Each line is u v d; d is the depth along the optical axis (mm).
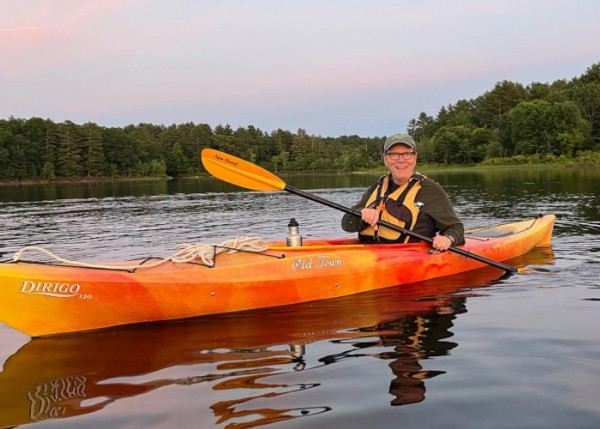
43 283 3088
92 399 2344
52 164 63656
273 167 80000
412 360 2736
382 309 3740
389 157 4578
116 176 68562
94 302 3230
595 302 3750
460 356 2771
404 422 2074
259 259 3924
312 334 3203
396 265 4418
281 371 2621
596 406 2160
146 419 2141
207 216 12156
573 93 64188
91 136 67250
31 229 10219
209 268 3686
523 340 2986
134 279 3342
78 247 7660
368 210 4438
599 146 56875
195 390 2410
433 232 4699
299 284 3898
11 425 2111
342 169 74438
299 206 14586
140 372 2645
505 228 6336
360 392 2355
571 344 2891
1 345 3068
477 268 5109
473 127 72938
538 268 5016
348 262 4199
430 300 3961
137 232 9352
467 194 15992
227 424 2084
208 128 85500
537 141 55031
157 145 75188
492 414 2121
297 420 2105
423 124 102750
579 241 6461
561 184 19000
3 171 58125
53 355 2893
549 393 2291
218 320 3502
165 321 3477
